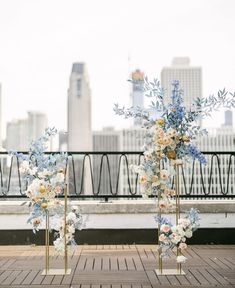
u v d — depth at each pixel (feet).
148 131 17.75
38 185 17.62
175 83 17.63
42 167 18.06
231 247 24.16
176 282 16.20
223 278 16.75
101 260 20.36
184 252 22.50
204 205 25.29
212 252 22.50
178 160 17.52
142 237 25.07
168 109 17.69
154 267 18.81
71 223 17.87
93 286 15.69
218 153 26.09
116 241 25.02
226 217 25.38
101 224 25.03
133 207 25.07
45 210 17.97
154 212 25.14
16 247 24.17
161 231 17.89
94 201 25.75
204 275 17.26
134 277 17.01
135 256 21.35
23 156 18.34
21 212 24.91
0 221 24.93
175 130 17.60
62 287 15.55
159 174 17.80
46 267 17.69
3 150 24.82
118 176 26.05
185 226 16.92
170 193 17.78
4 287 15.57
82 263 19.66
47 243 17.94
